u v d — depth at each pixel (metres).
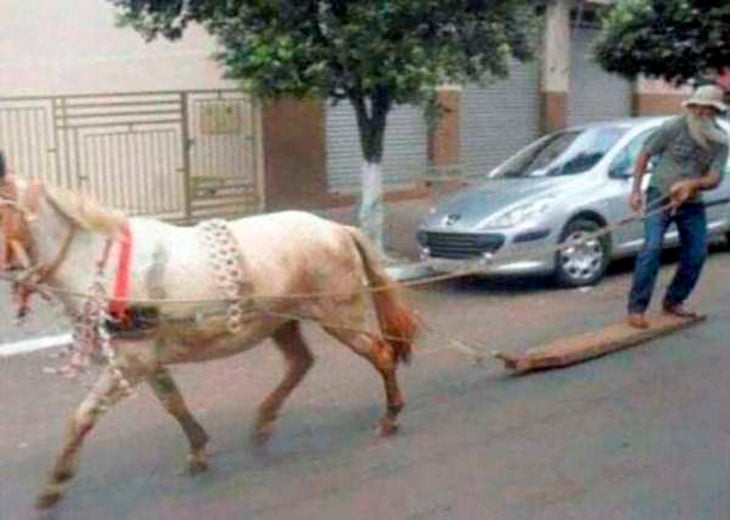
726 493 5.06
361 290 5.91
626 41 15.64
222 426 6.29
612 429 6.03
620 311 9.15
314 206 15.91
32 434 6.27
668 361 7.41
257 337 5.55
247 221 5.64
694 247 8.16
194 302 5.14
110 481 5.43
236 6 10.59
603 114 20.83
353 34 10.06
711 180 7.95
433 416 6.36
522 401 6.61
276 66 10.21
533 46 12.05
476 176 18.25
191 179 14.45
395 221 15.07
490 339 8.25
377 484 5.31
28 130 13.38
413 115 17.33
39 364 7.96
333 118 16.09
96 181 13.77
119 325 4.96
